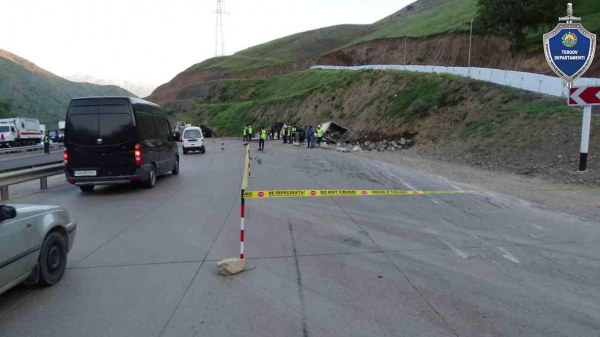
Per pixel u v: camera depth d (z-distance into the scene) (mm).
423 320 3863
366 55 70438
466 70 29328
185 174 15766
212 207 9305
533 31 36281
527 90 22469
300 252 5949
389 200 9867
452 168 16250
